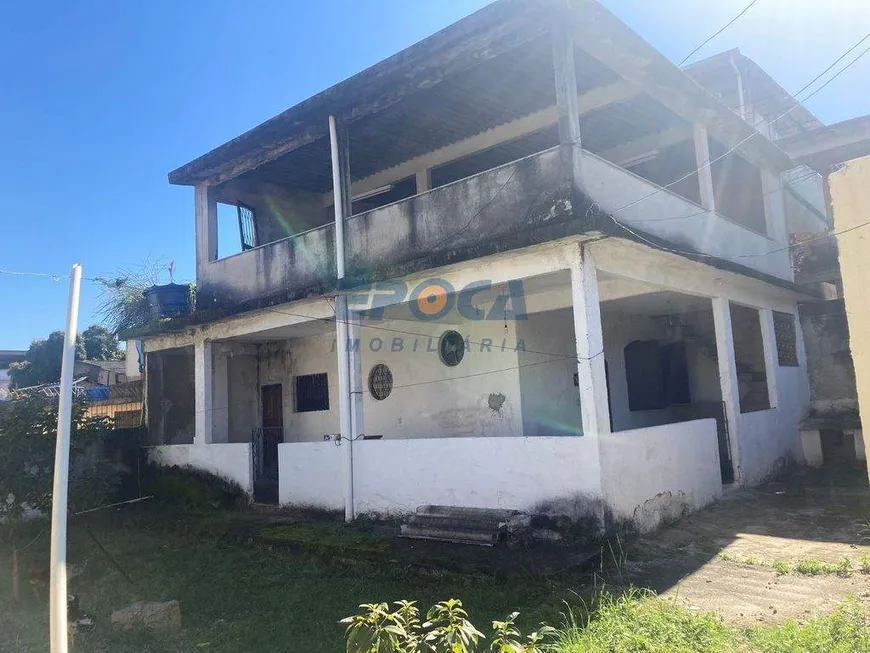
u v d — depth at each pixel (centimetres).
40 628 553
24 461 641
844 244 514
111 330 1636
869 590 507
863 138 1252
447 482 750
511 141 968
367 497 830
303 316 952
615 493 642
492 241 700
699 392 1280
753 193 1184
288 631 505
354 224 879
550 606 498
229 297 1055
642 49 725
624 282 903
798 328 1258
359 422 874
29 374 2311
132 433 1163
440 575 601
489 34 699
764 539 671
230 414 1264
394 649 308
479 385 1017
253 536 791
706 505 811
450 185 777
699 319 1259
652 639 411
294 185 1212
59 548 344
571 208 654
